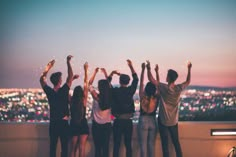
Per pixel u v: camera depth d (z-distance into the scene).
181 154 7.13
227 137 7.57
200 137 7.54
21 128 7.39
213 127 7.57
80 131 6.92
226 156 7.56
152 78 7.09
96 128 6.98
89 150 7.40
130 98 6.99
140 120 7.10
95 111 7.00
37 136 7.40
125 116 6.96
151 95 7.07
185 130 7.54
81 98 6.92
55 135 6.88
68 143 7.31
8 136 7.37
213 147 7.56
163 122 7.06
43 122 7.58
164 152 7.13
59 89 6.91
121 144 7.39
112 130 7.30
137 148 7.40
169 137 7.45
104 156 7.03
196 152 7.54
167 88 7.02
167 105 7.05
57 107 6.86
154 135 7.15
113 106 6.99
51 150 6.91
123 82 7.01
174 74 7.07
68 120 7.19
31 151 7.39
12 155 7.37
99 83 6.99
